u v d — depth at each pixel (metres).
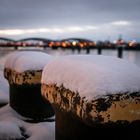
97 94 1.30
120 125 1.33
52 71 1.79
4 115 2.67
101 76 1.35
